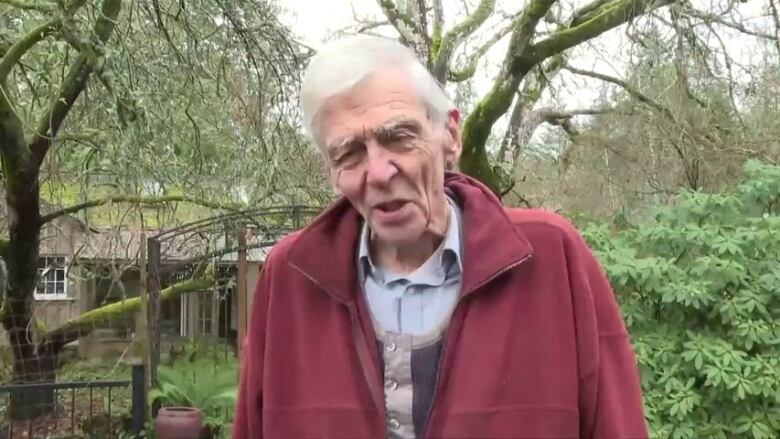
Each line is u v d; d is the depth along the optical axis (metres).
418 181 1.34
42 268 10.51
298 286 1.49
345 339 1.42
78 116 7.95
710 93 8.41
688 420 3.66
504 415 1.31
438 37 9.65
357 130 1.32
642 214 5.82
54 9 6.27
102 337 11.02
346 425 1.37
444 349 1.35
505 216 1.39
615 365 1.39
